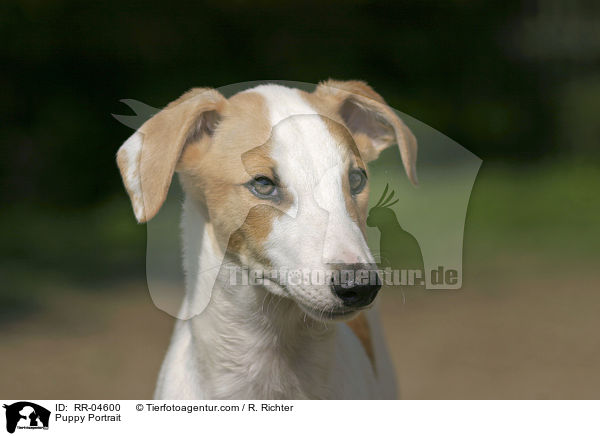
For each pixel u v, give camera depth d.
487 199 18.75
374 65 21.16
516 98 23.22
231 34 18.17
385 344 5.84
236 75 17.91
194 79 17.56
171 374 4.42
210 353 4.20
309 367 4.24
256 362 4.18
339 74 19.97
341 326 4.57
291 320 4.10
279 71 18.66
